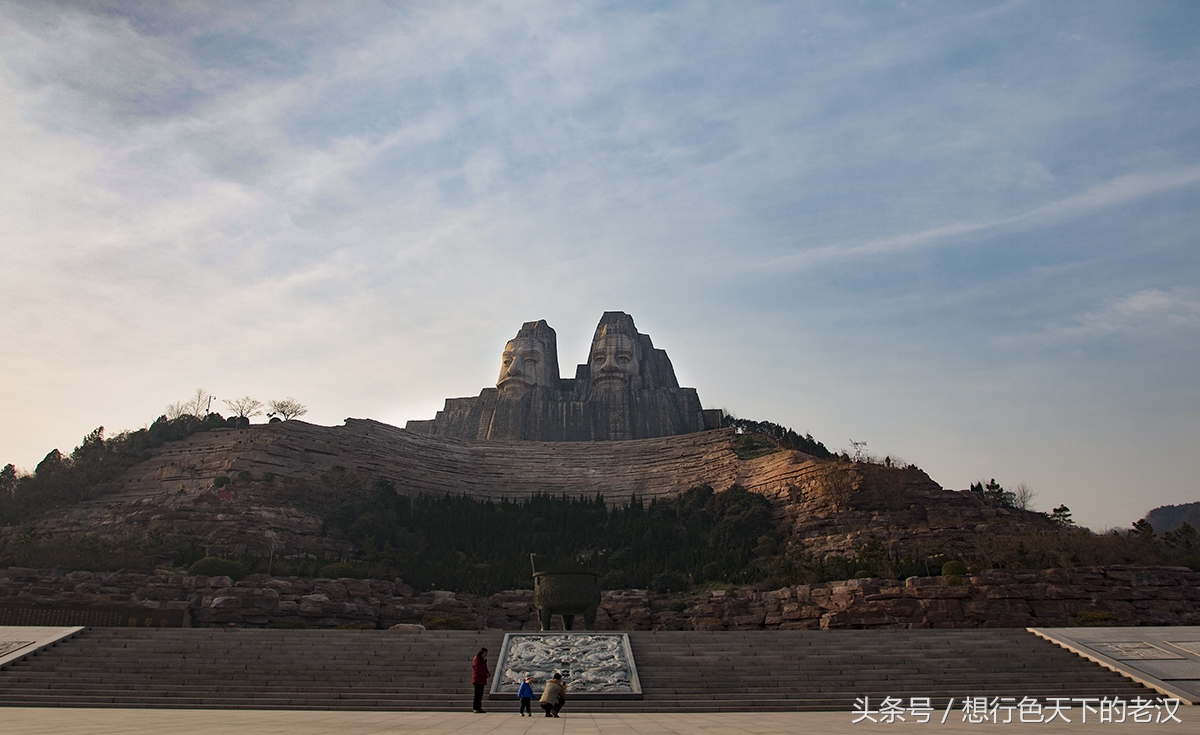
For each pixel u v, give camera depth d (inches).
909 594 2198.6
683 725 961.5
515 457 4178.2
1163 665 1398.9
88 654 1441.9
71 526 3006.9
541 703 1131.9
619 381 5044.3
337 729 832.3
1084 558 2354.8
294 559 2586.1
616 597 2667.3
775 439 3973.9
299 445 3528.5
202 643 1504.7
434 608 2524.6
